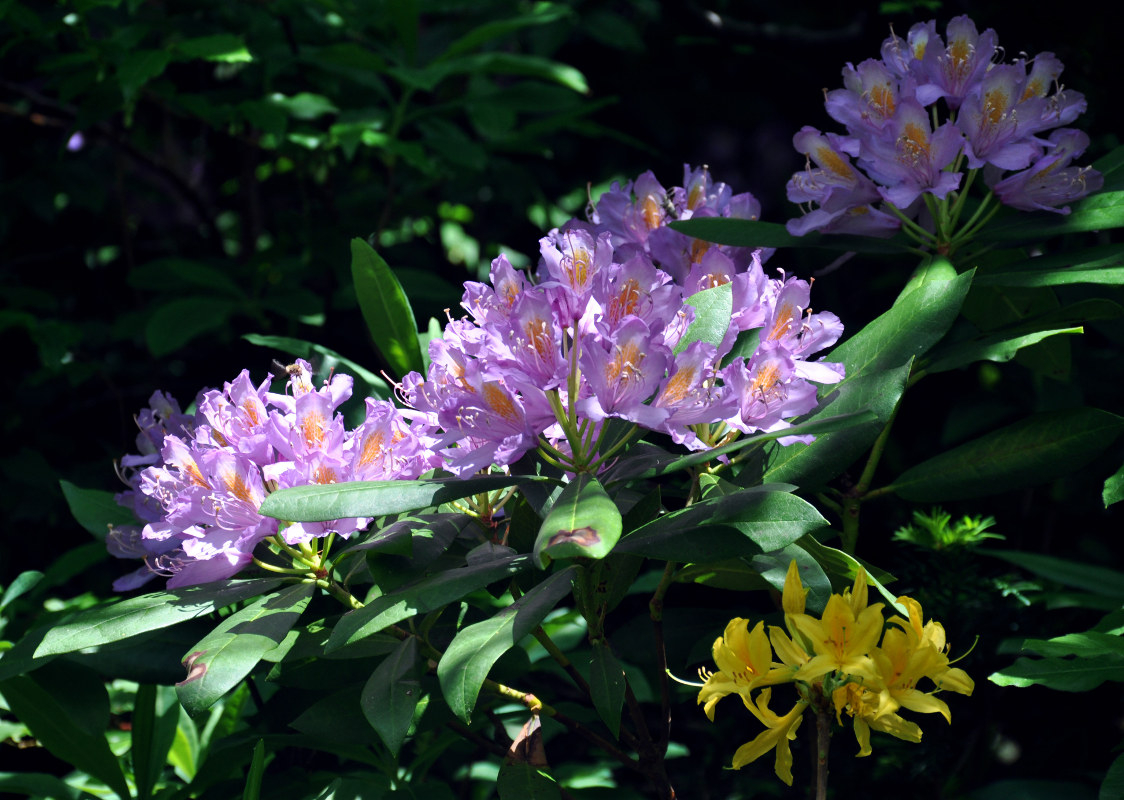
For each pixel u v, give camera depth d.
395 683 1.44
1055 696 1.68
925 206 1.59
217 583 1.48
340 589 1.48
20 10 1.83
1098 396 1.79
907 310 1.49
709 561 1.41
